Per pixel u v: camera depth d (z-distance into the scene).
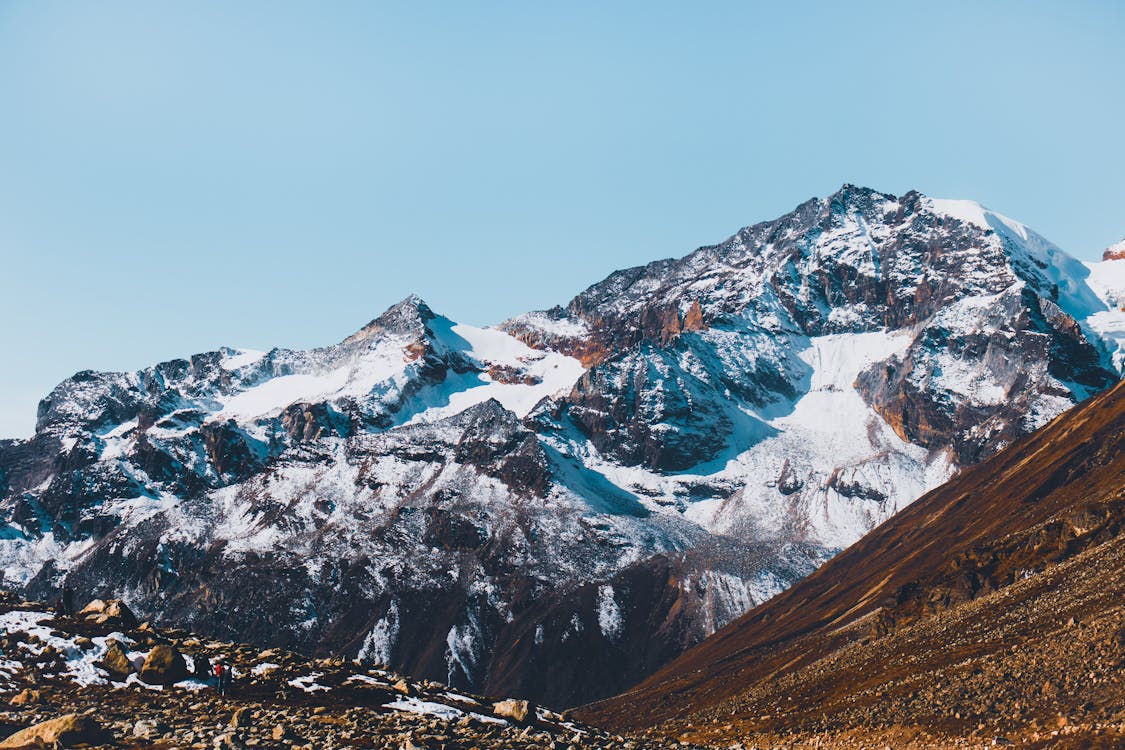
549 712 100.31
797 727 129.88
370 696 87.12
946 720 101.06
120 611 94.31
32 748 61.88
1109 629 101.31
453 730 78.44
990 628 137.25
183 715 74.12
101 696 78.69
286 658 95.44
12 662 82.38
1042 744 83.19
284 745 66.44
